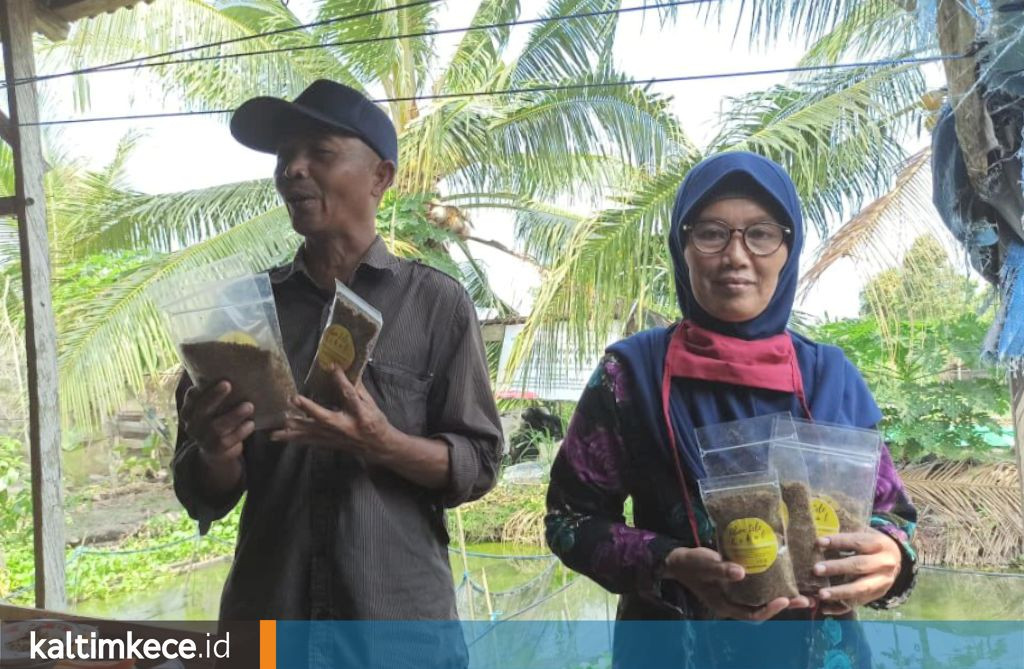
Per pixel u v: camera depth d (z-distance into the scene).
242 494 1.66
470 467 1.59
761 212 1.33
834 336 6.02
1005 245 1.94
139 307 5.84
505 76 6.15
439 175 6.63
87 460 8.29
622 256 4.53
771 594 1.14
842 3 2.83
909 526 1.33
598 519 1.37
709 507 1.18
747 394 1.34
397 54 6.12
